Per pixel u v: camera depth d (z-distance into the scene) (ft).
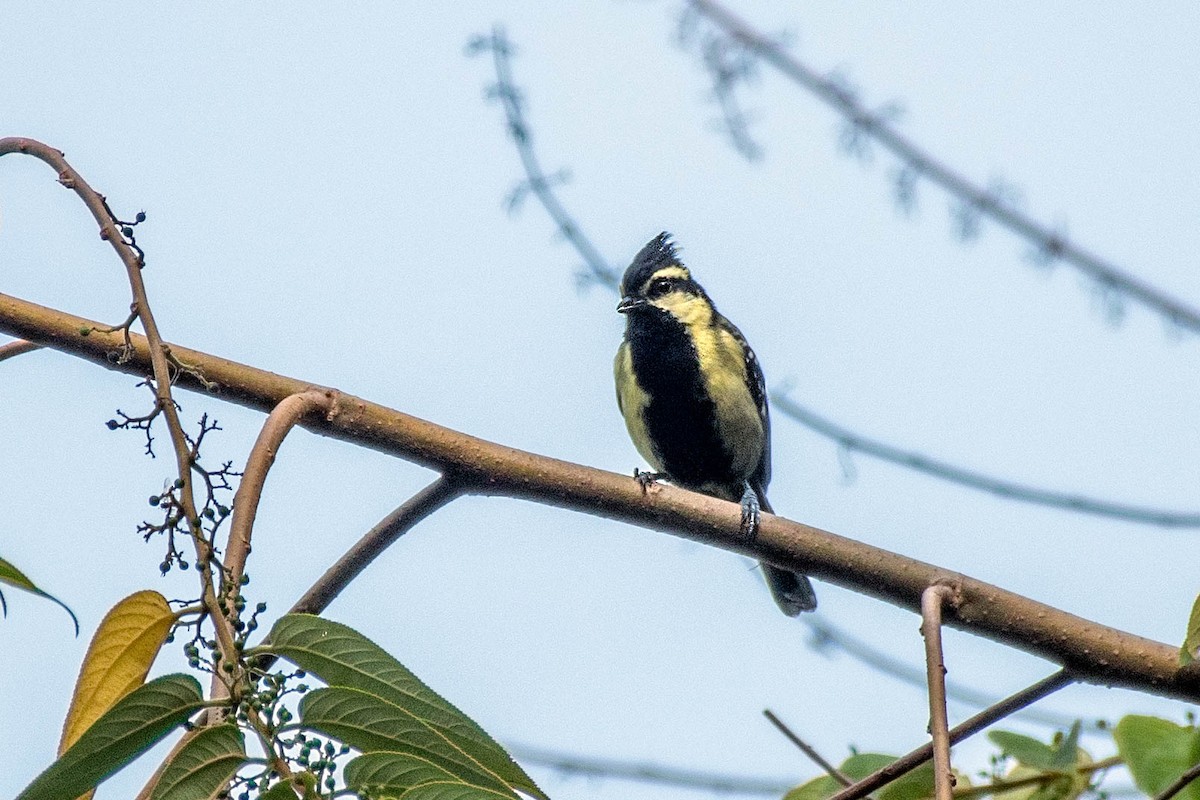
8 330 22.22
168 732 13.98
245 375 23.16
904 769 22.35
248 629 14.33
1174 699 24.43
